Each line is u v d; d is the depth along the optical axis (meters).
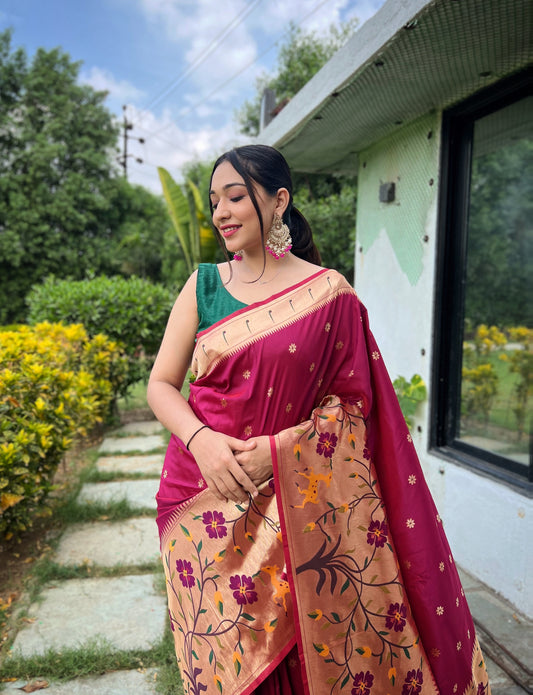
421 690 1.43
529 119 3.44
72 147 22.14
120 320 6.62
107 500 3.98
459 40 2.33
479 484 2.80
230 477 1.27
